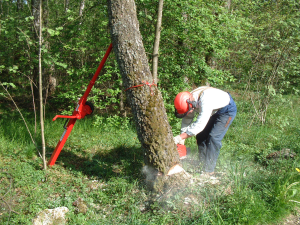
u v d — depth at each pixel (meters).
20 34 4.03
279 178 3.20
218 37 5.09
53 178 3.71
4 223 2.67
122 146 4.86
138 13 5.07
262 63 7.10
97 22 5.55
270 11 7.14
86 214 2.93
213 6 4.97
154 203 2.92
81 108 3.78
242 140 5.48
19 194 3.24
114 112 7.54
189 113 3.59
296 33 6.42
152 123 3.09
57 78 8.20
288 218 2.87
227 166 3.96
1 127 5.43
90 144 5.05
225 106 3.58
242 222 2.67
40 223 2.71
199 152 3.84
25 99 8.65
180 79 5.15
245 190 3.04
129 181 3.53
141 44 3.21
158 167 3.11
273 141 5.41
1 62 6.54
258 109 7.04
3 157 4.15
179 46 5.20
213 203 2.84
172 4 4.61
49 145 4.93
